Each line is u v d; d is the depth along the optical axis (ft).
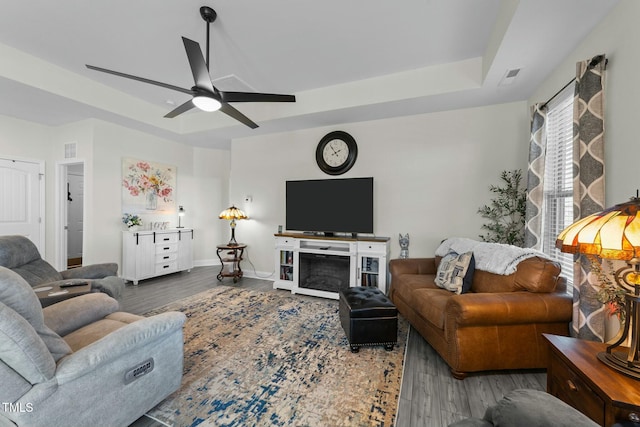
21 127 13.55
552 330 6.43
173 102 14.10
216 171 19.49
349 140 13.38
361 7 7.30
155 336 4.97
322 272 13.43
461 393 5.90
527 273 6.95
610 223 3.68
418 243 12.45
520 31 6.72
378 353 7.57
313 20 7.80
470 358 6.29
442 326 6.88
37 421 3.49
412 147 12.50
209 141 17.38
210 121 14.84
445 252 10.57
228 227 19.77
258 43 8.89
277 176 15.39
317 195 13.46
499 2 7.10
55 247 14.62
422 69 10.42
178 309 10.69
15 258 7.81
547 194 9.29
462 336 6.32
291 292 13.10
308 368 6.77
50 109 12.12
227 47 9.12
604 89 6.01
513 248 8.18
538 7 5.90
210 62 10.05
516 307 6.24
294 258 13.12
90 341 5.24
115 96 12.62
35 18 7.84
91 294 6.70
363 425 4.99
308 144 14.60
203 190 19.07
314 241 13.24
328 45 9.00
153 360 5.03
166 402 5.53
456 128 11.82
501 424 2.71
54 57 9.95
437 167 12.12
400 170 12.69
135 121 13.70
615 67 5.75
